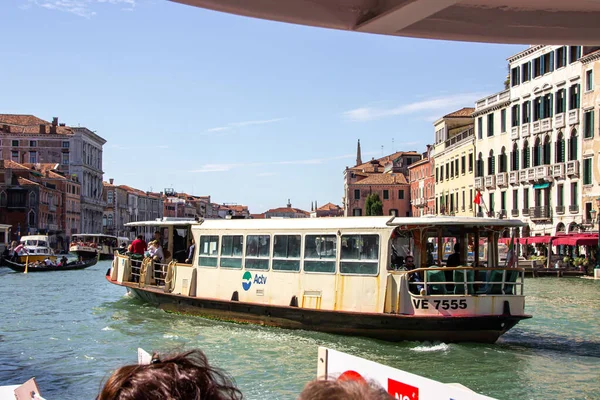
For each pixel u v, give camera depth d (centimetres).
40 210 8988
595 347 1445
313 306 1581
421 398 382
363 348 1402
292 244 1642
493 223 1437
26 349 1458
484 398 348
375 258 1486
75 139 10700
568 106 4856
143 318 1891
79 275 4434
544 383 1120
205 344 1467
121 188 13300
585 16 782
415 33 752
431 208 7838
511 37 779
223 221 1839
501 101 5722
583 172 4681
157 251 2161
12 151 10612
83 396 1067
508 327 1423
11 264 4891
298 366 1241
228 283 1784
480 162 6153
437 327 1415
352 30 721
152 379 197
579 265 4375
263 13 672
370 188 9612
